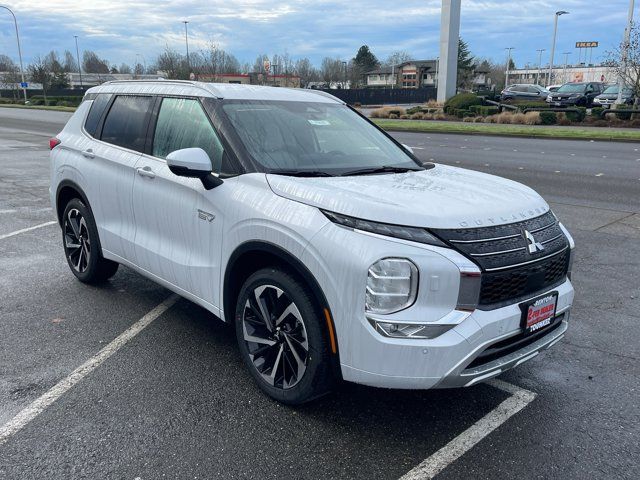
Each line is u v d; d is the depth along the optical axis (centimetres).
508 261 304
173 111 438
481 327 293
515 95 4034
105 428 326
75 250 555
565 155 1695
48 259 641
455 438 324
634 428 338
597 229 814
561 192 1103
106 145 493
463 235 297
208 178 372
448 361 288
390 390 375
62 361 405
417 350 287
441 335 289
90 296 529
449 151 1820
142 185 439
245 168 366
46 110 4700
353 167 394
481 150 1852
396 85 10506
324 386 328
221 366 402
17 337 441
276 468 296
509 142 2144
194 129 412
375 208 302
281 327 344
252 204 346
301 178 352
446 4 3856
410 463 302
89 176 502
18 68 8206
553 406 360
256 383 377
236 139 380
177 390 369
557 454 312
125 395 362
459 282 290
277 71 7344
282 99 446
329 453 308
